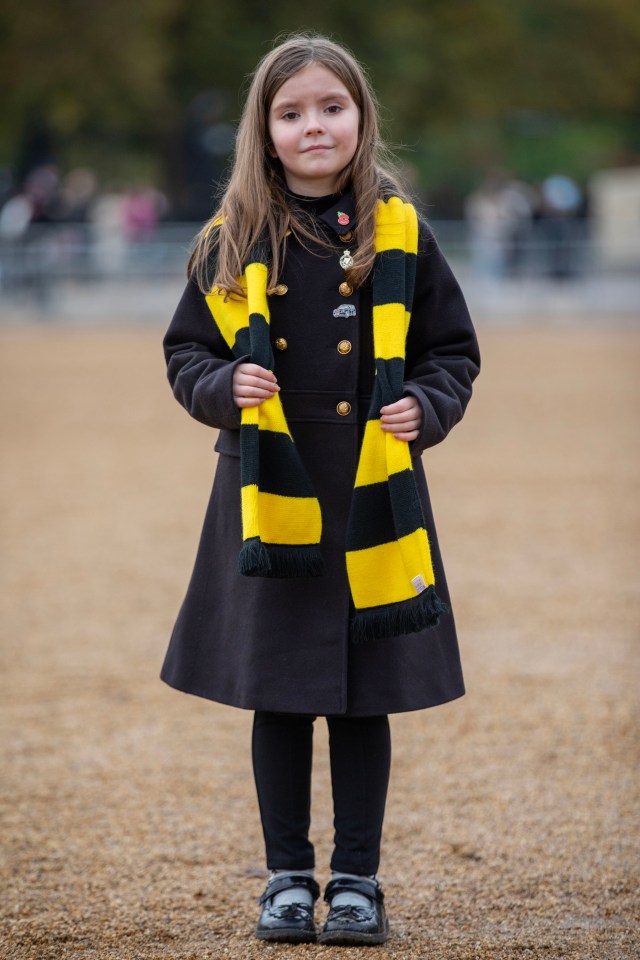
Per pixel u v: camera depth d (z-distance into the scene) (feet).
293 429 13.89
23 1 137.49
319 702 13.53
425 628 13.03
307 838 14.64
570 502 38.70
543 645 25.32
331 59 13.85
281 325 13.94
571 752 20.08
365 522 13.33
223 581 14.15
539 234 99.09
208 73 150.61
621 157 213.66
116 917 14.96
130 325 95.30
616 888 15.60
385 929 14.17
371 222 13.80
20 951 14.11
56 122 147.33
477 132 191.11
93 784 19.08
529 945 14.11
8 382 68.33
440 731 21.02
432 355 14.29
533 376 68.74
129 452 48.29
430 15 155.33
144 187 171.63
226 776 19.43
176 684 14.19
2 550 33.40
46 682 23.68
